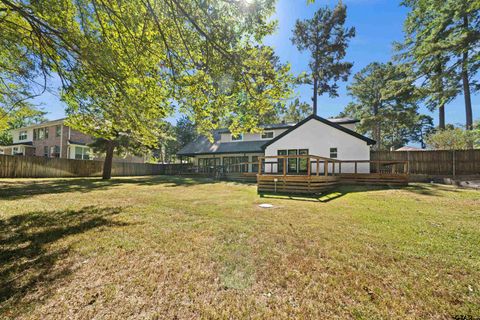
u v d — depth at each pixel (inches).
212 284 86.9
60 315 69.5
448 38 505.0
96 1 151.9
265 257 109.0
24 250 115.6
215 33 144.6
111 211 202.7
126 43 167.6
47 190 342.3
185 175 807.7
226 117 180.9
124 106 199.2
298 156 333.1
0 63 195.2
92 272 94.9
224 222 168.2
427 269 97.8
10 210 199.2
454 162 538.9
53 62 183.6
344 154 506.6
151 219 176.2
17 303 74.5
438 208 218.8
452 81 571.5
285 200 269.3
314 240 131.6
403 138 1455.5
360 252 115.0
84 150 850.1
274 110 181.5
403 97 641.0
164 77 175.6
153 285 85.8
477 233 144.4
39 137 900.0
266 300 77.7
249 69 155.0
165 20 154.3
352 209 215.9
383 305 74.7
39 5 150.6
